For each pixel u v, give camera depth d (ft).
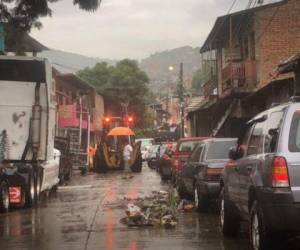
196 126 142.72
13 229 41.39
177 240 34.88
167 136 229.25
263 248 26.84
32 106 59.77
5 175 52.19
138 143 125.39
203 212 47.85
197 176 48.24
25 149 59.16
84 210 51.98
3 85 60.18
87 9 48.42
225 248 32.19
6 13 51.88
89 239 35.96
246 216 31.27
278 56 93.15
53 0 51.49
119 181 92.79
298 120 26.50
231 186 34.19
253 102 96.12
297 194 25.43
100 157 123.44
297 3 93.09
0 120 60.08
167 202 53.52
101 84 214.07
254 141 30.71
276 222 25.70
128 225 41.16
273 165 25.98
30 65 60.03
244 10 94.22
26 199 55.83
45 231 39.99
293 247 30.50
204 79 166.09
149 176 106.73
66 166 93.15
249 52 99.25
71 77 151.23
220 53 119.44
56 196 67.77
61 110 142.10
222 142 49.29
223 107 117.39
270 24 93.45
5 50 64.39
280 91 76.54
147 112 237.45
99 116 196.34
